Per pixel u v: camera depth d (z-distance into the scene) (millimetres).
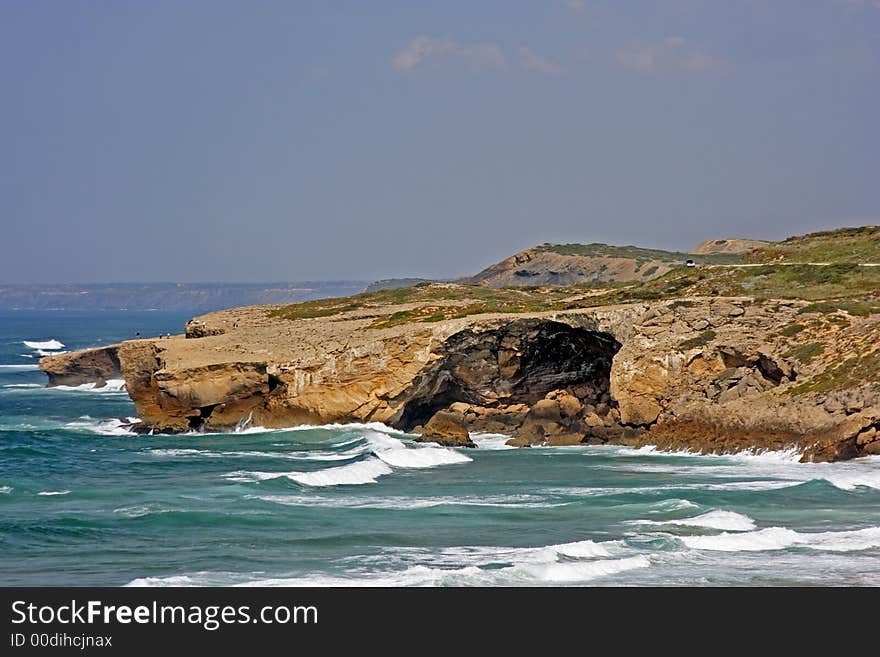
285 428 87938
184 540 47844
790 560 45344
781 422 74125
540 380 89500
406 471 69375
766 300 86250
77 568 43125
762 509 55844
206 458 74688
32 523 49969
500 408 89688
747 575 43094
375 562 44219
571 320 86562
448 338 86625
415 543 47625
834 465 69125
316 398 87562
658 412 82500
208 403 88125
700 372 82250
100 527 49969
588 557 45250
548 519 53031
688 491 60250
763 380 80750
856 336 78875
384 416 87500
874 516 54188
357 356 87250
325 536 48656
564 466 71250
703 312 84938
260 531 49750
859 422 70562
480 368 88688
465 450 78875
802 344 80812
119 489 60719
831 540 48656
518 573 42438
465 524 51750
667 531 50562
